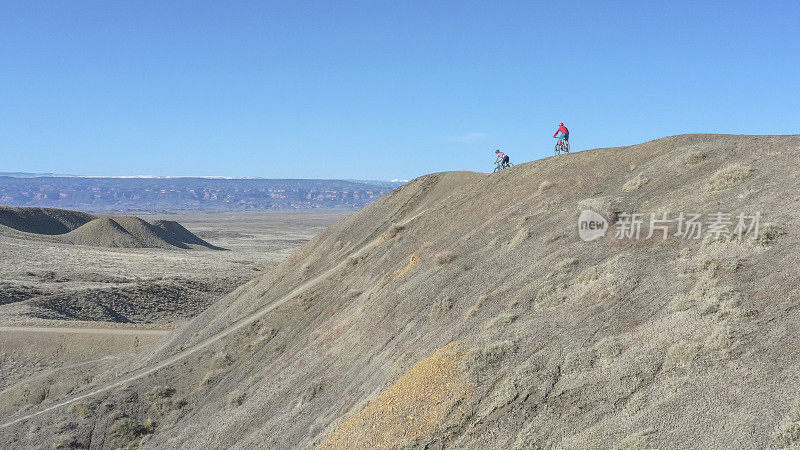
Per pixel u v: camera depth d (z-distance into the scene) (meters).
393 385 14.43
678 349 10.92
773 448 8.06
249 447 18.19
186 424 25.66
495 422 11.48
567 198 23.09
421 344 16.70
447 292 19.58
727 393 9.46
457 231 26.97
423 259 25.30
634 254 15.75
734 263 13.04
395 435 12.34
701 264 13.55
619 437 9.62
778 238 13.48
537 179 27.31
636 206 19.47
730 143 21.75
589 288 14.74
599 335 12.65
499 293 17.25
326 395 18.52
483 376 12.86
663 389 10.27
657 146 24.83
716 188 18.05
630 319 12.84
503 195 27.81
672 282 13.65
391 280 25.09
